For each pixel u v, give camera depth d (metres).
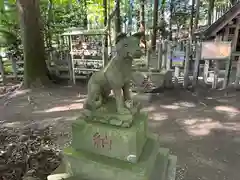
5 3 7.91
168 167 2.24
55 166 2.72
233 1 11.36
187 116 4.31
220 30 7.98
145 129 2.01
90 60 6.65
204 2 13.06
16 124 4.09
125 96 1.92
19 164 2.79
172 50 6.06
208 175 2.59
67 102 5.29
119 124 1.74
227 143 3.29
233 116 4.25
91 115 1.85
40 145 3.26
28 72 6.53
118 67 1.66
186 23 13.05
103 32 6.20
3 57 7.35
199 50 5.73
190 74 6.76
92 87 1.84
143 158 1.80
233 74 7.02
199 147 3.19
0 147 3.20
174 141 3.37
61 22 9.84
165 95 5.54
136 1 13.29
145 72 6.03
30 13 6.21
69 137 3.51
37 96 5.77
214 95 5.46
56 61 7.23
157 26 9.63
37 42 6.48
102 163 1.73
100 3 11.02
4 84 7.04
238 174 2.60
